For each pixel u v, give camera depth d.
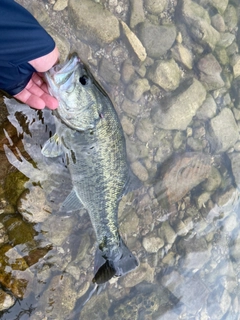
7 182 0.53
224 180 0.72
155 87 0.64
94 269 0.58
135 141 0.64
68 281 0.58
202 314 0.70
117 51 0.61
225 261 0.73
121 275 0.60
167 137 0.67
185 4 0.65
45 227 0.56
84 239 0.59
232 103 0.72
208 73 0.68
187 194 0.69
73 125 0.53
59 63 0.53
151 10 0.63
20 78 0.48
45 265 0.56
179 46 0.65
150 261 0.66
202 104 0.68
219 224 0.72
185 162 0.68
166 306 0.66
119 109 0.62
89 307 0.60
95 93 0.52
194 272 0.70
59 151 0.55
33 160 0.55
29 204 0.54
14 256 0.54
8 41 0.44
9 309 0.53
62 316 0.57
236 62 0.71
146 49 0.62
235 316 0.74
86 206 0.56
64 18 0.56
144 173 0.65
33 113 0.53
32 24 0.45
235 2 0.72
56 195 0.57
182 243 0.68
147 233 0.66
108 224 0.56
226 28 0.70
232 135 0.71
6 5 0.43
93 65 0.60
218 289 0.72
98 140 0.54
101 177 0.54
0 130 0.51
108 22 0.58
